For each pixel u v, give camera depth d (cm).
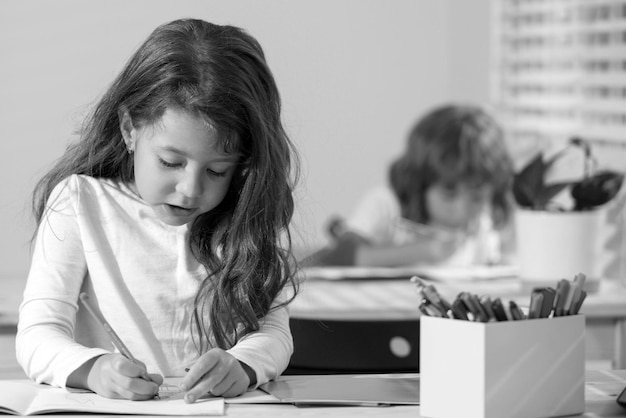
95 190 169
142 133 151
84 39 517
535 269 269
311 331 197
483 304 124
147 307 166
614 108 381
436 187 413
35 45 512
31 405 134
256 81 158
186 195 148
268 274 164
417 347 196
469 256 372
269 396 142
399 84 544
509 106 480
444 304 128
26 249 508
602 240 268
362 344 196
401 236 419
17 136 512
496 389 122
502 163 414
